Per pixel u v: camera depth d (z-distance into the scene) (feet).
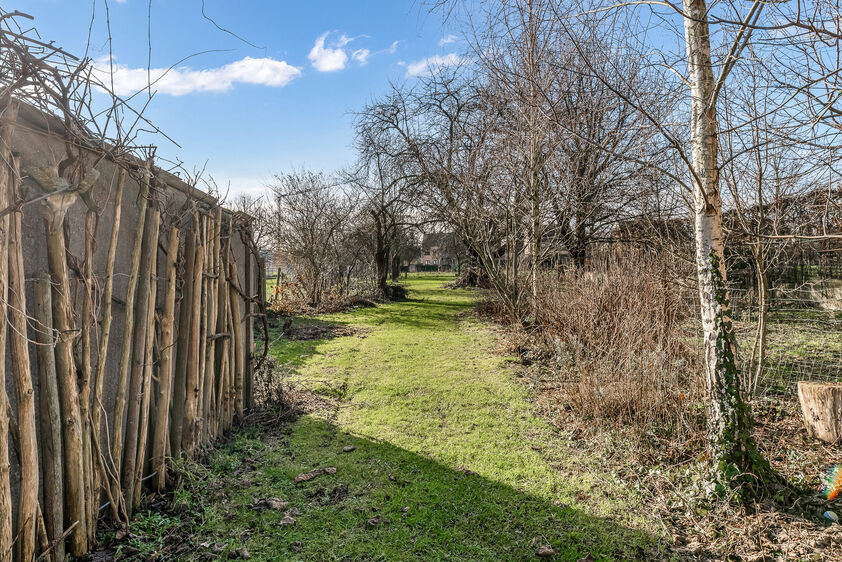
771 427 14.08
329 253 52.26
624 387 14.64
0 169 5.92
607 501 10.09
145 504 9.34
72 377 7.29
